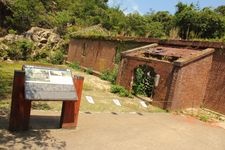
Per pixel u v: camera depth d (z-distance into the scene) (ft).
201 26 93.15
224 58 46.68
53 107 37.35
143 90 56.70
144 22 141.79
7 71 68.23
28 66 26.91
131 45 69.56
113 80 67.31
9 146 23.24
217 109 46.91
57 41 120.37
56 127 29.25
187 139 31.89
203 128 37.45
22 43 103.65
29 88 25.71
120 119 36.60
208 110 47.96
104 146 26.27
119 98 51.39
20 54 101.50
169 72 47.70
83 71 89.97
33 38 115.65
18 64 88.12
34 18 144.66
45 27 147.33
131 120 36.88
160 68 49.90
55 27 144.77
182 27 96.89
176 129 35.29
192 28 94.79
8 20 135.64
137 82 57.47
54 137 26.55
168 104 46.19
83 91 54.24
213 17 92.27
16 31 133.08
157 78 50.08
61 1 187.83
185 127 36.81
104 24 162.71
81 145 25.67
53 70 27.96
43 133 27.07
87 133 28.91
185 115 44.55
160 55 53.88
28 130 27.22
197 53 47.67
